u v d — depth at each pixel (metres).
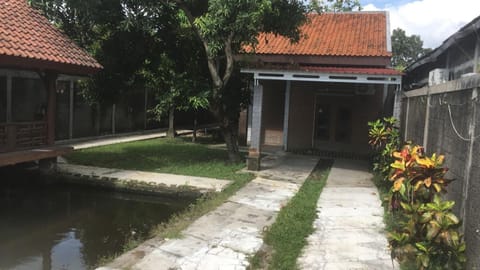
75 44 10.85
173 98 11.44
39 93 13.73
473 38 8.23
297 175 10.85
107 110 17.56
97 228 7.50
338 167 12.23
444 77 10.12
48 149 10.18
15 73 12.77
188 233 6.21
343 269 4.86
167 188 9.32
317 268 4.90
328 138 15.73
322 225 6.56
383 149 9.83
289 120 15.46
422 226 4.18
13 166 10.95
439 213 4.01
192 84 11.37
